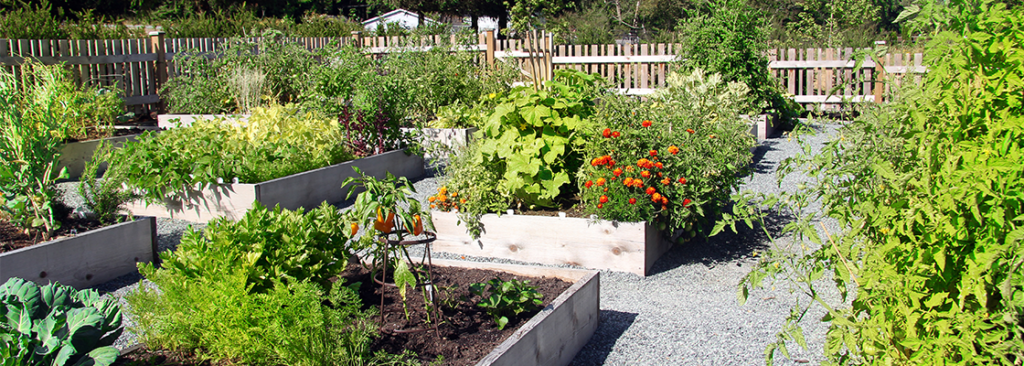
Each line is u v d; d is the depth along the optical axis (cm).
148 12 3591
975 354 173
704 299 401
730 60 1020
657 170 450
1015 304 162
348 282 360
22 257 398
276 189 596
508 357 266
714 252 489
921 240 191
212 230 307
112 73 1113
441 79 1070
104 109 877
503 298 311
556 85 548
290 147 658
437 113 980
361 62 984
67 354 231
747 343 338
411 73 1052
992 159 168
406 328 303
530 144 487
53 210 463
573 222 457
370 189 289
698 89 876
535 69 588
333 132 728
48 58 1004
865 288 207
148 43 1174
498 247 481
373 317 312
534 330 287
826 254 234
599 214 448
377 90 780
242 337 255
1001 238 173
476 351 285
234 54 1134
